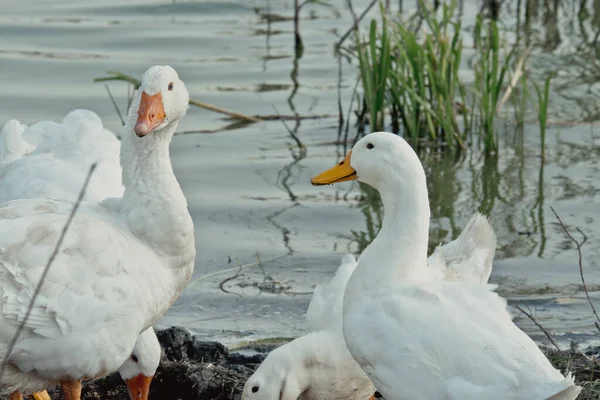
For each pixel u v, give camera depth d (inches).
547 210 527.2
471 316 305.4
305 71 719.1
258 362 404.5
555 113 650.2
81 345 321.1
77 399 344.5
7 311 309.9
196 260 486.6
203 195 548.7
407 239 328.2
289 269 477.4
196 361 401.7
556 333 415.8
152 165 344.8
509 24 814.5
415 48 618.2
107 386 404.2
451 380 298.2
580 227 506.9
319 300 385.4
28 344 315.6
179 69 713.0
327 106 664.4
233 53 748.6
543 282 459.2
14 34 770.2
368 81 617.0
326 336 366.3
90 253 323.9
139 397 381.4
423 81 609.0
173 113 345.4
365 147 333.4
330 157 594.6
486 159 593.6
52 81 681.6
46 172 412.5
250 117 642.2
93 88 672.4
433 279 348.8
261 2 872.3
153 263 341.1
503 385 290.2
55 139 439.8
